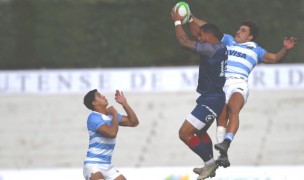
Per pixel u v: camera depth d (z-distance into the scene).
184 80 101.25
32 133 99.19
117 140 96.25
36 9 107.12
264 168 68.25
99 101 49.56
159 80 101.62
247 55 47.44
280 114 97.31
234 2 101.94
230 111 46.06
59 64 106.94
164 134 96.50
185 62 105.56
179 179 70.44
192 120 45.53
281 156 91.88
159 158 93.19
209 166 46.16
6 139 98.69
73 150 96.12
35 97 103.69
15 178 73.88
